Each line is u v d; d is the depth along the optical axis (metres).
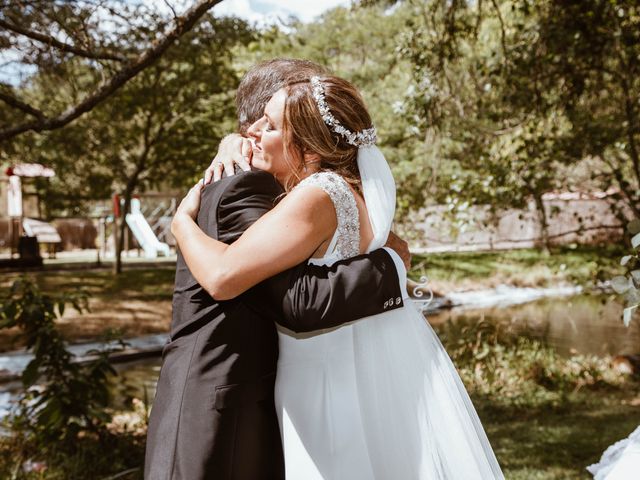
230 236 1.42
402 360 1.53
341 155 1.53
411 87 6.50
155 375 8.73
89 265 19.69
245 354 1.41
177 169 15.84
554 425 5.94
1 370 8.43
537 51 6.70
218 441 1.36
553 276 16.86
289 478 1.45
